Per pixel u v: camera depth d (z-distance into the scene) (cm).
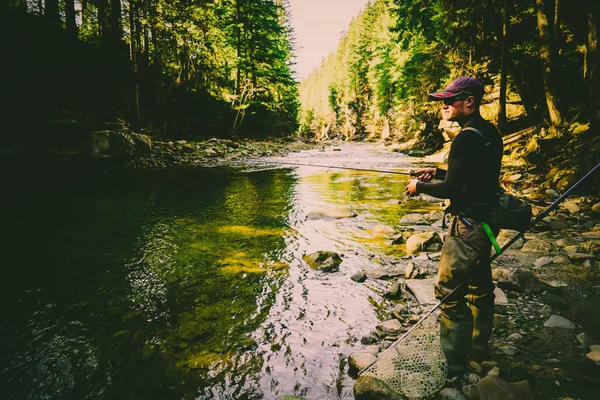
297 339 257
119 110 1598
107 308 310
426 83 2512
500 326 262
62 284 360
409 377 203
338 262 405
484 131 196
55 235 525
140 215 646
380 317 286
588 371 209
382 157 2012
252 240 500
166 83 2203
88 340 262
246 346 250
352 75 6738
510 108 1510
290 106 4906
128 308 309
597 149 725
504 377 206
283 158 1884
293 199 800
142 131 1678
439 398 192
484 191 200
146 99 2038
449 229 215
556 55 1000
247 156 1953
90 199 793
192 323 283
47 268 401
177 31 1909
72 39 1496
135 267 403
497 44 1638
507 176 912
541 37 998
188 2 1933
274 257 432
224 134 2503
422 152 2228
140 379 218
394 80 3697
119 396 204
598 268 356
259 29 3103
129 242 492
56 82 1226
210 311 302
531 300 300
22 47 1175
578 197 667
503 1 1411
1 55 1084
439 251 438
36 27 1298
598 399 185
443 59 2075
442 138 2231
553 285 324
